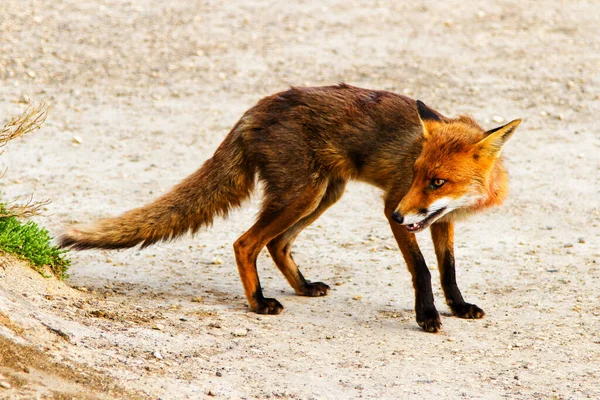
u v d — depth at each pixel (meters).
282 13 30.62
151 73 25.31
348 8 31.20
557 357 9.80
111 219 11.31
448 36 28.66
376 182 11.67
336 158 11.57
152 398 7.69
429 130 10.64
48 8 29.95
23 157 19.02
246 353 9.42
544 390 8.70
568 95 24.25
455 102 23.52
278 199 11.48
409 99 11.76
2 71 24.44
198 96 23.86
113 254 13.84
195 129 21.64
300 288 12.34
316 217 12.37
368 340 10.32
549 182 18.64
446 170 10.31
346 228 16.11
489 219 16.59
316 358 9.48
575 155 20.33
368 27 29.36
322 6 31.42
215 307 11.34
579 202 17.47
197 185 11.73
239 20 29.80
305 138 11.46
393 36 28.56
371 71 25.61
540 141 21.22
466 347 10.16
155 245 14.50
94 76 24.86
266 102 11.78
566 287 12.67
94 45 27.02
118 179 18.11
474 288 12.70
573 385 8.87
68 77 24.59
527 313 11.52
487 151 10.47
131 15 29.88
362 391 8.48
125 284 12.15
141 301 11.19
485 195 10.74
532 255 14.41
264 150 11.51
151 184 17.89
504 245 15.01
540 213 16.88
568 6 31.77
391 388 8.61
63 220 15.19
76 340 8.62
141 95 23.78
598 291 12.46
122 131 21.28
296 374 8.85
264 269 13.87
